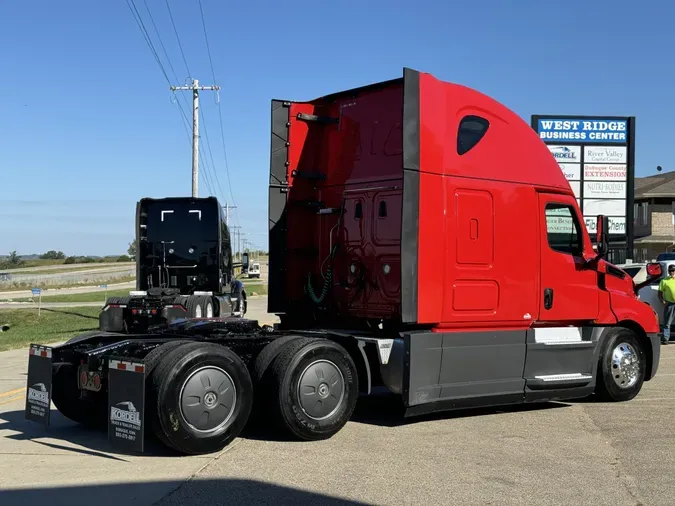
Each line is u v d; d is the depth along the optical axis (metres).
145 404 6.19
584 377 8.72
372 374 7.52
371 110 8.27
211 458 6.28
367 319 8.16
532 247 8.32
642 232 37.16
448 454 6.46
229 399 6.42
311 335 7.49
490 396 7.86
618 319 9.15
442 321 7.51
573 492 5.37
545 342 8.37
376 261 8.01
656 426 7.70
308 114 8.85
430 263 7.40
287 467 6.00
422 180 7.36
